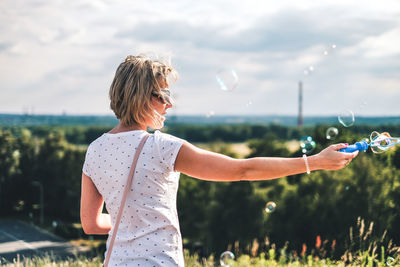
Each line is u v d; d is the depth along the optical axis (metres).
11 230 35.19
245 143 29.16
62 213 42.34
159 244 1.38
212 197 28.00
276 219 22.33
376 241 3.72
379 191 13.93
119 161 1.43
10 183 42.22
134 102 1.43
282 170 1.34
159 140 1.42
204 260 4.77
